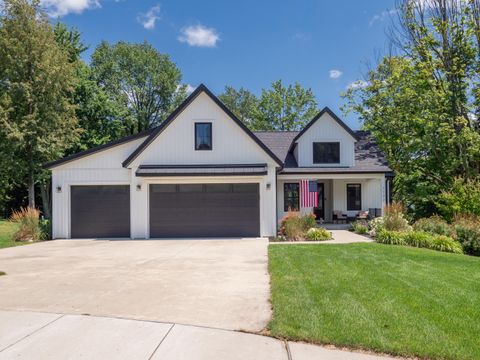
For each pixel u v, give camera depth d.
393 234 13.86
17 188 32.91
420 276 7.98
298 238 15.50
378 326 4.91
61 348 4.36
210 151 17.16
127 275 8.48
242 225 16.84
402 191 22.86
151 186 17.02
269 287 7.19
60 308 5.89
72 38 31.55
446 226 14.49
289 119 45.78
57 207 17.14
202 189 16.98
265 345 4.44
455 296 6.39
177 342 4.51
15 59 21.67
